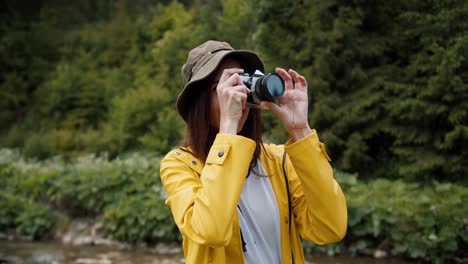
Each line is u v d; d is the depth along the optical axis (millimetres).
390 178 5945
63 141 9875
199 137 1303
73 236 5797
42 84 13570
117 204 5750
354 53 6055
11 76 13547
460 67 5371
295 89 1258
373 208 4492
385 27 6262
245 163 1131
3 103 13117
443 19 5570
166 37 11289
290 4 6527
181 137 8219
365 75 5980
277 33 6559
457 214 4297
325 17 6160
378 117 6074
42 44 14680
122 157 8562
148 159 7363
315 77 6023
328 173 1211
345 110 5879
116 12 15555
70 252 5234
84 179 6227
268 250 1247
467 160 5316
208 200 1078
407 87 5707
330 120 5957
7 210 6277
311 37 6086
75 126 11328
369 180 5879
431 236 4145
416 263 4188
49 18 16219
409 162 5820
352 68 6105
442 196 4844
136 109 8836
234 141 1133
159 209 5324
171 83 9961
